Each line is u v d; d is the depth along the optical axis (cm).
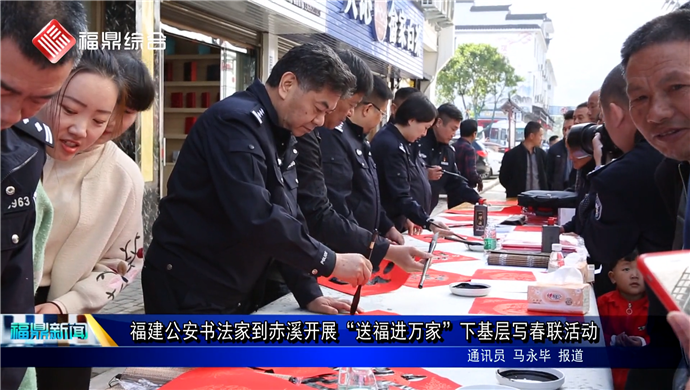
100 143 167
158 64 402
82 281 164
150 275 189
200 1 468
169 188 188
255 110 178
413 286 229
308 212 220
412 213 342
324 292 218
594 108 312
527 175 530
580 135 317
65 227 163
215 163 174
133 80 162
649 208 190
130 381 145
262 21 526
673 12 153
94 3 365
